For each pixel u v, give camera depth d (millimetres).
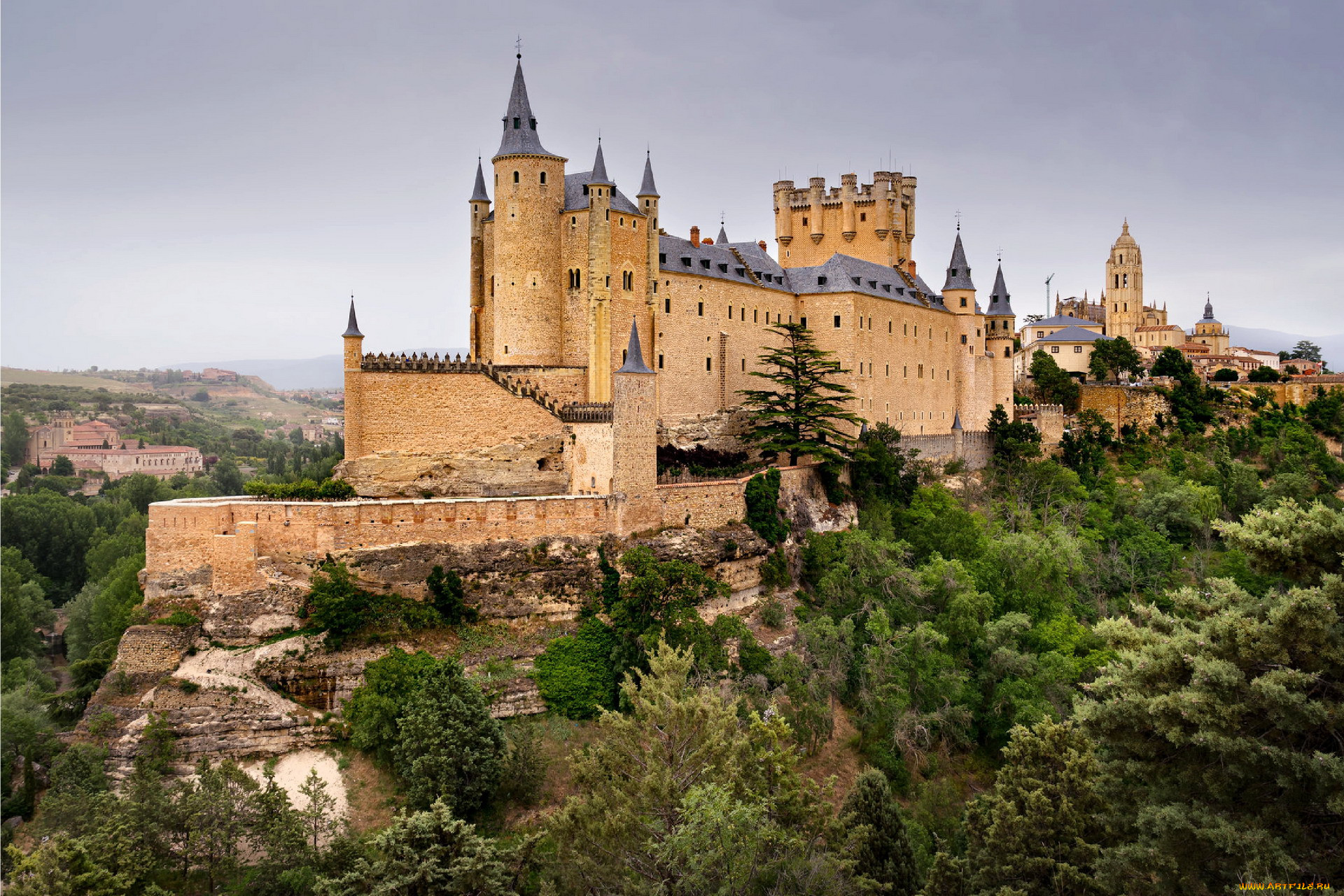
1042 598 94188
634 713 58969
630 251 94688
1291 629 40156
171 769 61906
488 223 98500
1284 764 38938
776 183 145875
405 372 81438
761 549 86562
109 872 48969
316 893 49812
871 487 108812
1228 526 45156
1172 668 43562
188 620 65938
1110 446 154375
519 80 93875
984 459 138125
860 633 85125
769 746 58406
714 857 45594
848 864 51531
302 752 63656
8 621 97062
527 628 73062
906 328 129875
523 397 84188
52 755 63406
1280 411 168625
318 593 66750
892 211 139375
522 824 60688
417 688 63594
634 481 78375
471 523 73125
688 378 102250
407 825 51125
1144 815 41906
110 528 136625
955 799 72625
